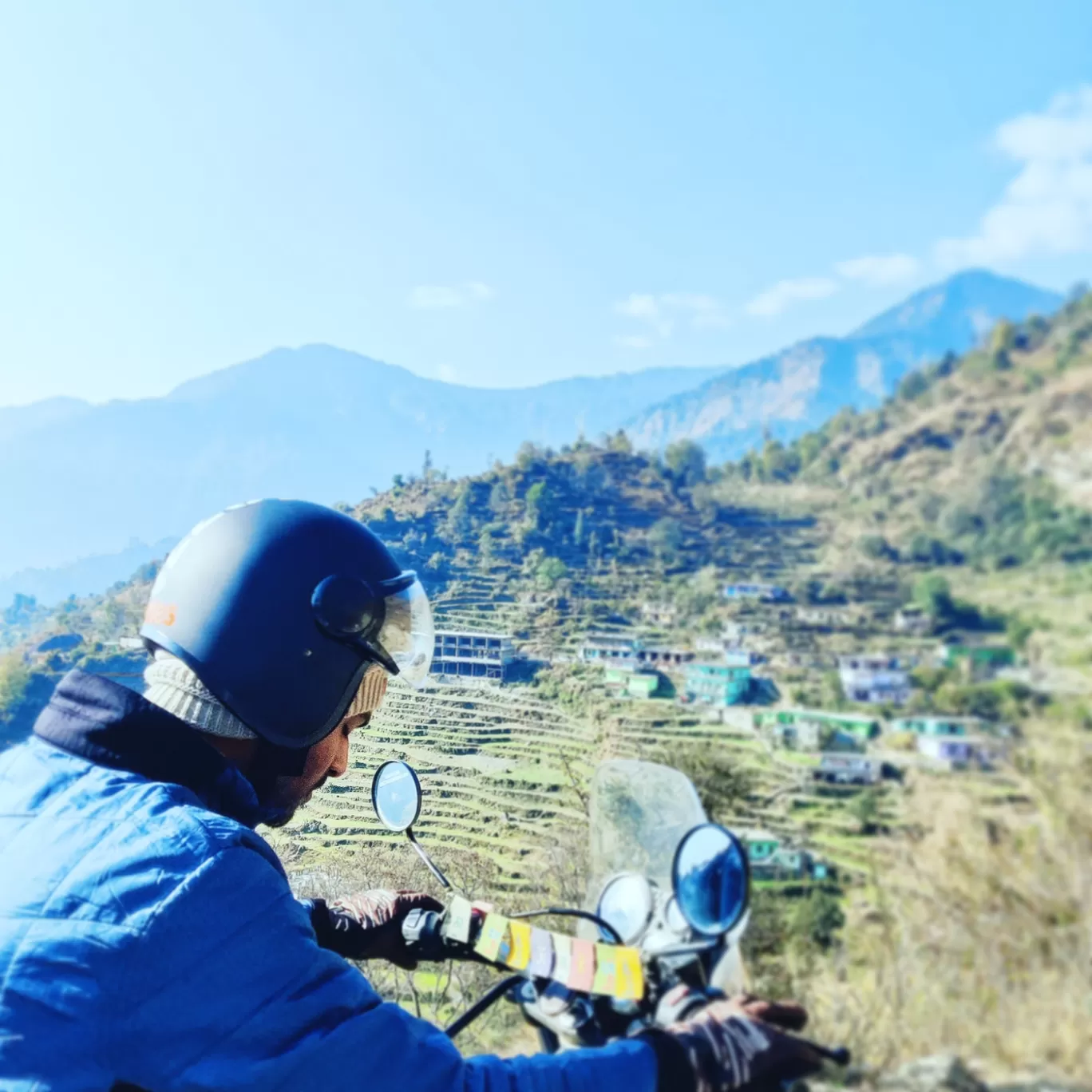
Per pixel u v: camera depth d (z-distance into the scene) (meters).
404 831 1.59
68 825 1.03
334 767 1.37
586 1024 1.27
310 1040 0.93
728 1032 1.05
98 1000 0.92
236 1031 0.92
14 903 0.98
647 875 1.46
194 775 1.13
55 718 1.16
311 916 1.54
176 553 1.30
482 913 1.42
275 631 1.21
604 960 1.24
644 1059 1.00
